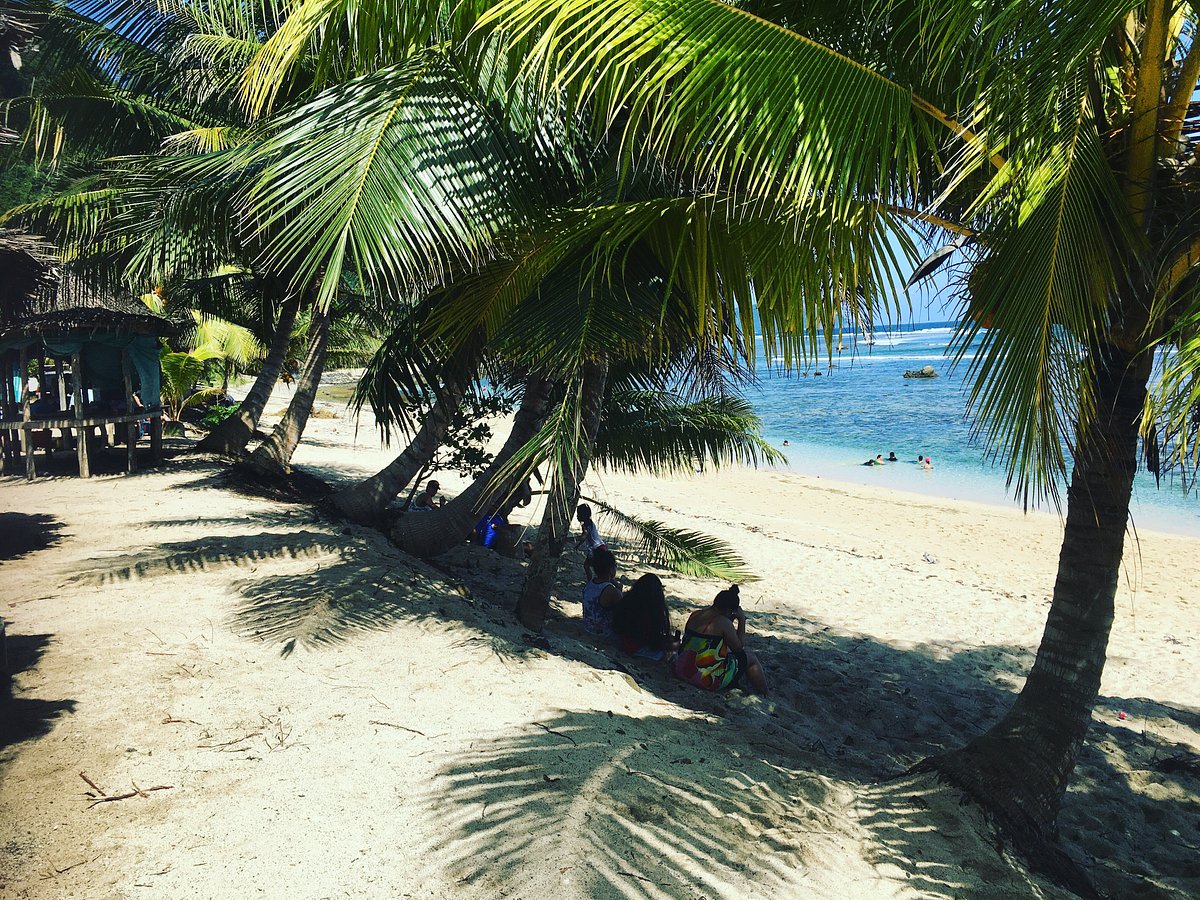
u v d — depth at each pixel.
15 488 9.85
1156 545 15.14
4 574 5.61
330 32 3.57
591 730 3.78
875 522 16.84
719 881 2.75
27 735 3.24
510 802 3.02
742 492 20.19
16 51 6.57
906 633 8.85
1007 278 2.92
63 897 2.32
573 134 4.69
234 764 3.14
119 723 3.40
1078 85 2.91
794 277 3.30
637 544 10.43
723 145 2.85
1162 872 4.16
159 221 7.01
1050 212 2.81
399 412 6.79
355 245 3.47
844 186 2.86
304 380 11.21
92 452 12.75
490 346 5.29
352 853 2.65
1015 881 3.23
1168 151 3.30
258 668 4.09
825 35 3.52
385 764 3.23
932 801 3.71
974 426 2.90
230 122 9.21
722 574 10.09
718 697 5.66
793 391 54.12
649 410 9.50
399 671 4.24
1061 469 2.71
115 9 7.96
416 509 8.90
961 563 13.58
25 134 9.02
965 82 3.15
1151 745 6.12
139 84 9.26
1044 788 3.87
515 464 4.77
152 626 4.56
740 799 3.36
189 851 2.59
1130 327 3.65
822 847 3.15
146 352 11.99
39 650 4.14
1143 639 9.43
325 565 6.02
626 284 4.64
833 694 6.48
